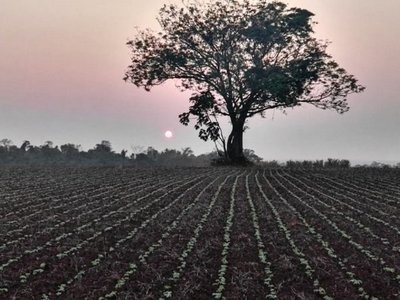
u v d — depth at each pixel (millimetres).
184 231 12344
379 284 8422
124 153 61875
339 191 21562
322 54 46562
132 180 25719
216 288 8234
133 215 14617
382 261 9656
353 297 7789
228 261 9695
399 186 24078
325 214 15008
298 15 44906
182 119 47875
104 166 38469
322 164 45438
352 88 46594
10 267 9273
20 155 56688
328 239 11586
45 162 54031
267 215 14633
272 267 9344
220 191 20953
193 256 10000
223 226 12992
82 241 11352
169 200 17812
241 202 17469
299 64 46219
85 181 24734
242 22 45969
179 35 47219
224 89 47656
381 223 13656
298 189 22156
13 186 21969
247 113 49000
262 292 8047
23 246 10742
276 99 46312
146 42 48062
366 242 11352
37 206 16281
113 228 12727
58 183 23578
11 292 7988
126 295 7812
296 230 12484
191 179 26906
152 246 10828
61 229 12594
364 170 36062
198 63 47188
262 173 32812
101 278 8680
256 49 48156
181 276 8820
